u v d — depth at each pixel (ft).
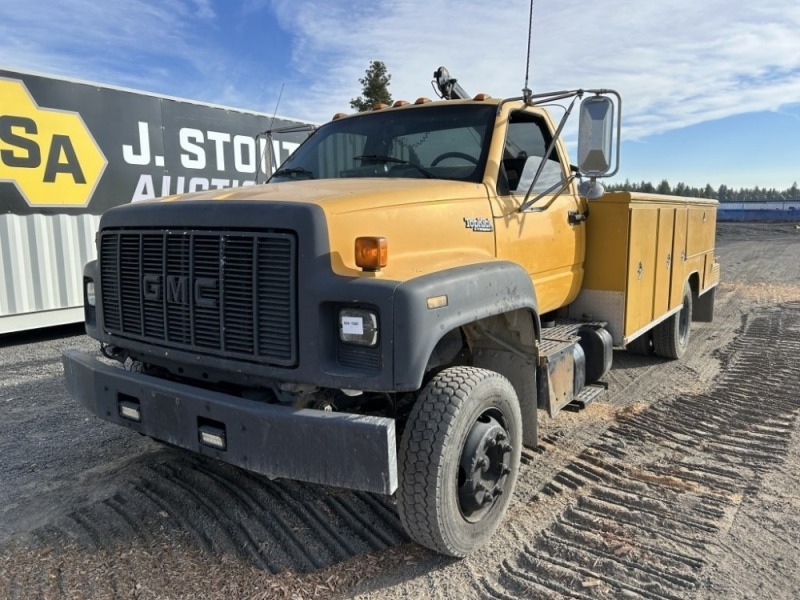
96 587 9.29
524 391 12.04
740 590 9.28
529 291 11.39
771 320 31.76
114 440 15.25
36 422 16.67
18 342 27.91
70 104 27.78
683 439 15.35
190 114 32.91
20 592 9.17
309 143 15.67
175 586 9.31
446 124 13.62
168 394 9.87
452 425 9.42
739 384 20.13
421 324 8.57
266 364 9.20
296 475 8.75
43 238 27.35
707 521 11.27
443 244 10.80
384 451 8.23
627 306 16.10
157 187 31.63
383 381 8.50
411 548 10.41
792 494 12.35
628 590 9.28
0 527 11.09
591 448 14.78
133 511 11.53
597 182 12.01
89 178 28.73
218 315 9.58
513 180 13.44
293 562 9.95
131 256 10.91
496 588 9.38
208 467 13.38
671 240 19.76
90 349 26.22
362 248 8.85
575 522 11.28
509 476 10.95
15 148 26.11
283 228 8.92
